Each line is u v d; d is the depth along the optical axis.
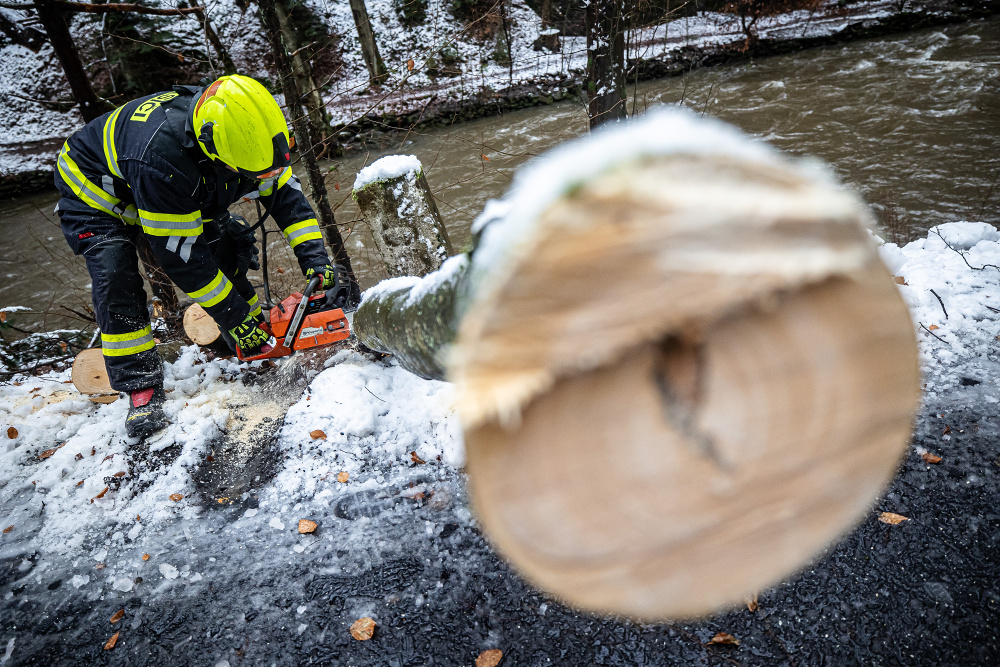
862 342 0.30
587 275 0.24
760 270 0.25
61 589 2.31
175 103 2.78
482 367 0.25
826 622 1.80
